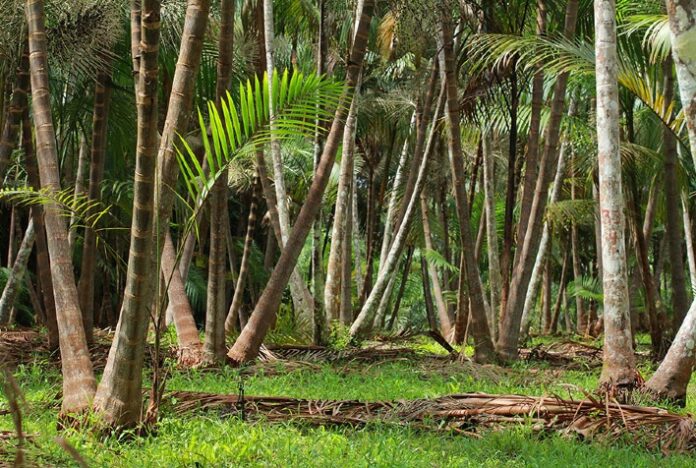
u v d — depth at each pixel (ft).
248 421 20.17
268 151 49.42
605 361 26.17
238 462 16.11
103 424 17.56
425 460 16.70
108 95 35.01
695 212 54.03
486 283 82.48
